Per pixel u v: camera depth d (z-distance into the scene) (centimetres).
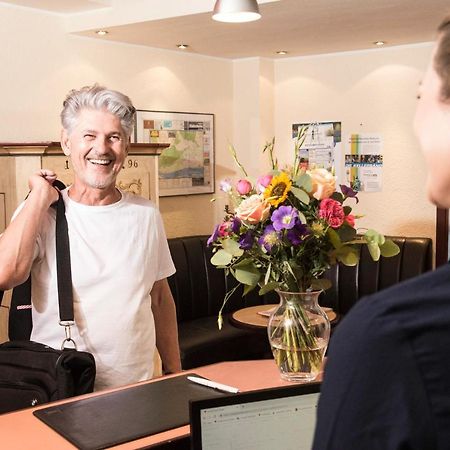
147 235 197
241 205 146
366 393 58
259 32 410
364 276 455
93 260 185
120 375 185
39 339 187
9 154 323
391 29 405
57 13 393
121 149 190
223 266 156
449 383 57
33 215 178
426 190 68
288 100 523
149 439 122
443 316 58
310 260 150
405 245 449
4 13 365
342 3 332
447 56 63
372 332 59
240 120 526
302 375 151
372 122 485
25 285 185
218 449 108
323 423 61
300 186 146
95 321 183
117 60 435
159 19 365
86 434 123
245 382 153
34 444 121
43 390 163
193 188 498
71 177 334
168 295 215
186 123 488
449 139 63
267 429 111
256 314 372
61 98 399
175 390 147
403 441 57
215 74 509
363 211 495
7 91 368
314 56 506
